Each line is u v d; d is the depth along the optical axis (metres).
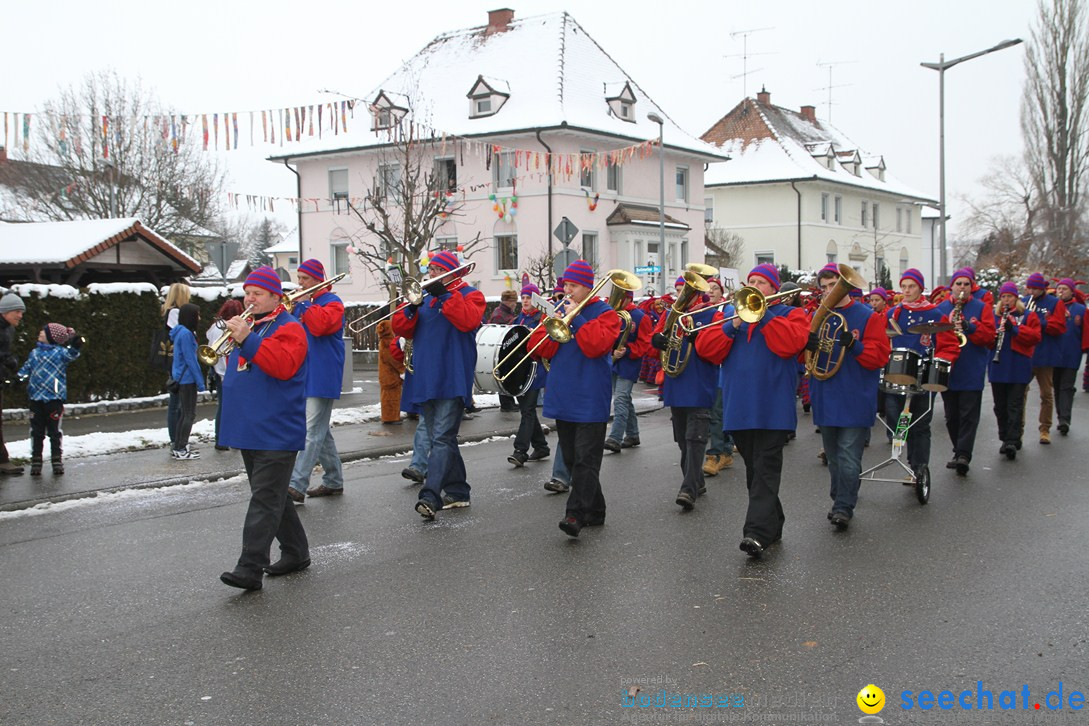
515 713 4.28
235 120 15.59
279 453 6.05
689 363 8.20
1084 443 11.77
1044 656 4.87
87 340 14.05
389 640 5.16
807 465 10.49
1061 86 43.91
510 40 38.50
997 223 54.47
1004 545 6.99
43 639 5.23
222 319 10.45
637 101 39.12
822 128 57.28
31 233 20.81
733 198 49.84
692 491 8.24
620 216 35.84
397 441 11.84
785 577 6.24
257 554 6.00
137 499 8.73
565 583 6.14
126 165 35.41
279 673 4.74
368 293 37.50
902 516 7.96
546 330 7.29
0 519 7.94
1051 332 11.60
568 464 7.65
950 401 9.99
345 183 37.91
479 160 35.19
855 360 7.30
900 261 57.00
